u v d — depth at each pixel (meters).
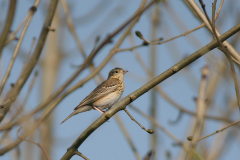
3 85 9.66
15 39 9.60
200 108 10.34
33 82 10.27
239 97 8.46
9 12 8.63
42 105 9.52
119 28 9.66
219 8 10.12
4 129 9.02
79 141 9.68
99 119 9.75
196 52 9.53
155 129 13.20
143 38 10.45
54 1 10.68
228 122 12.45
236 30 9.33
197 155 9.80
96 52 9.80
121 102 9.77
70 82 9.84
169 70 9.65
